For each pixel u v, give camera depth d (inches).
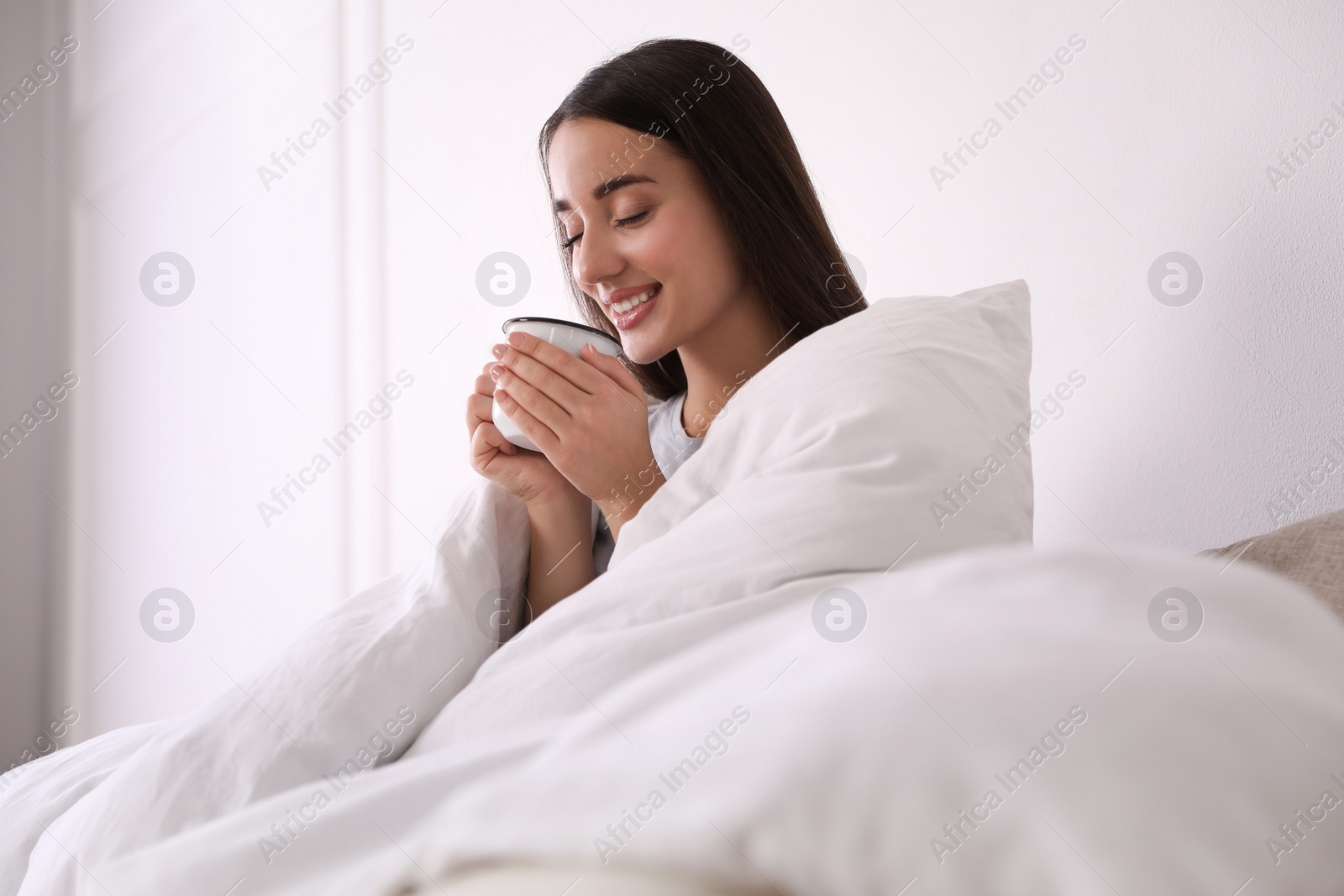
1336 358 43.9
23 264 109.9
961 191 57.9
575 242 43.1
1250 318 46.4
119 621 107.7
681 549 27.5
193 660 104.7
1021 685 15.3
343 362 97.7
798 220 43.3
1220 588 18.4
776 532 26.6
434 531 36.4
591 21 80.4
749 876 15.7
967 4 57.6
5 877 29.9
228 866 22.3
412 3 94.0
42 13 112.8
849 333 32.8
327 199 99.5
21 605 107.4
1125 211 50.9
